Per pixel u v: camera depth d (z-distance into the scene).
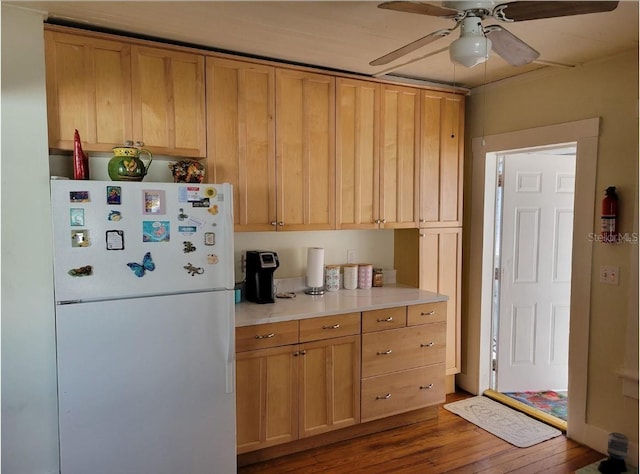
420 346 3.16
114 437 2.15
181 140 2.59
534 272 3.63
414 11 1.76
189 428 2.31
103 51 2.38
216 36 2.49
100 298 2.08
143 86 2.48
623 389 2.71
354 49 2.69
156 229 2.17
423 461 2.75
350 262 3.59
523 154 3.54
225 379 2.37
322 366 2.82
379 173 3.25
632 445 2.66
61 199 2.00
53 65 2.26
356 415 2.96
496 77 3.34
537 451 2.86
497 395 3.64
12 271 2.15
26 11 2.14
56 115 2.28
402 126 3.33
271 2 2.04
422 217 3.45
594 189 2.83
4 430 2.17
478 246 3.62
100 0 2.03
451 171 3.55
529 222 3.59
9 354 2.16
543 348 3.69
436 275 3.56
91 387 2.09
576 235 2.93
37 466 2.24
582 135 2.88
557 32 2.37
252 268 3.00
